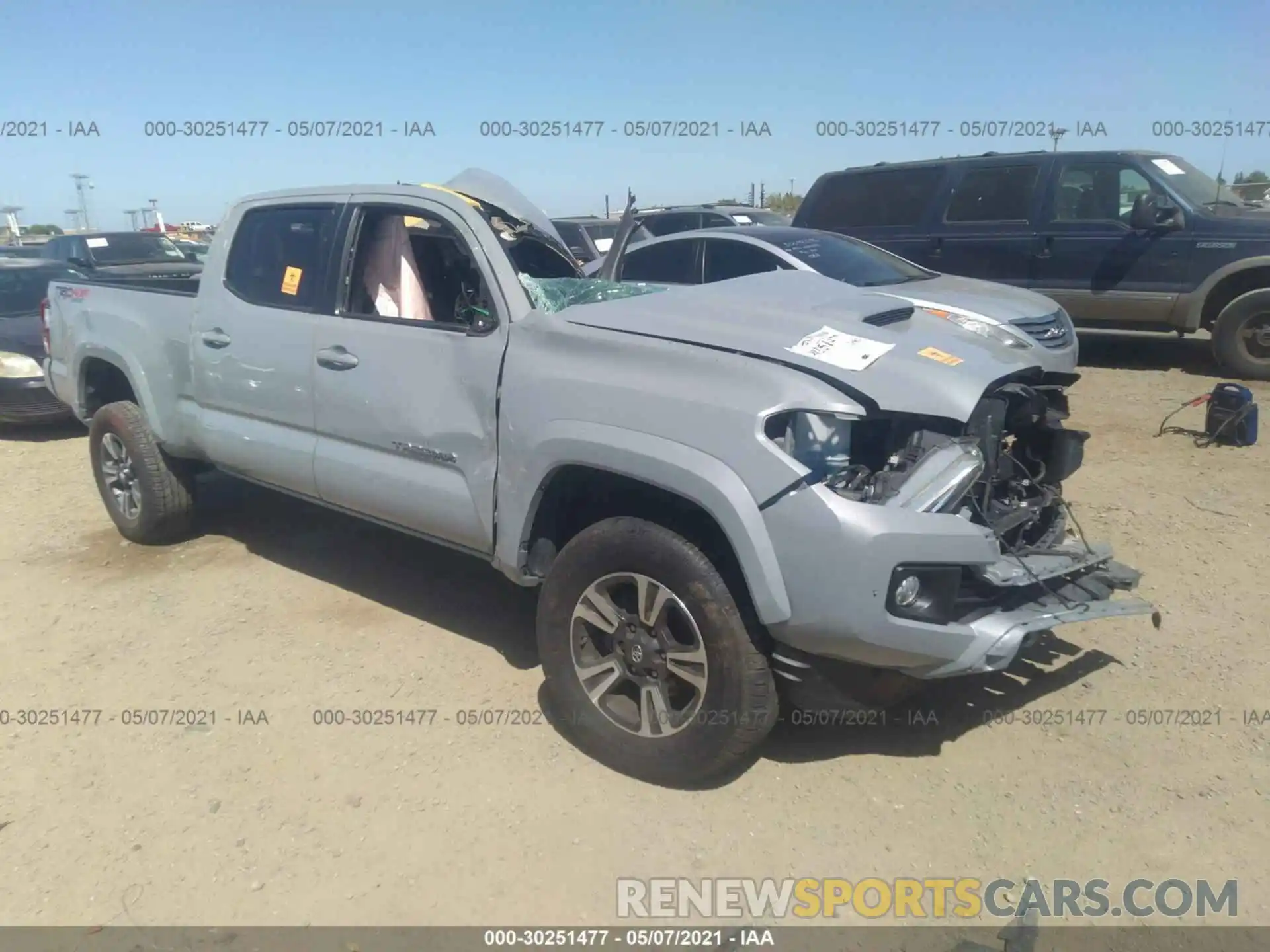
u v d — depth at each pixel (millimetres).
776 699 3188
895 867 2988
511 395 3574
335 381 4238
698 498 3033
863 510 2875
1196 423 7754
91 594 5102
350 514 4508
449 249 4410
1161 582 4855
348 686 4094
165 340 5188
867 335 3369
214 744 3697
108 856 3113
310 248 4504
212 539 5828
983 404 3361
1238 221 9078
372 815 3271
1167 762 3438
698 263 8117
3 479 7410
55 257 12602
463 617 4711
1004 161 10195
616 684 3430
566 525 3729
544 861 3037
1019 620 3129
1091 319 9969
